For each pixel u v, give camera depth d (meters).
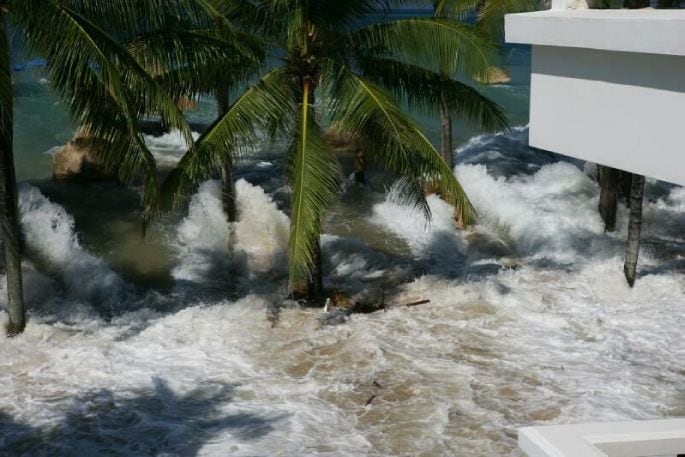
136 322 14.54
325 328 14.26
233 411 11.53
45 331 13.89
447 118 20.30
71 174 22.64
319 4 14.01
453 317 14.77
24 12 11.70
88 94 12.53
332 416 11.43
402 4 14.70
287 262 17.81
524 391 12.09
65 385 12.23
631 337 13.95
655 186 22.66
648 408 11.59
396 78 14.55
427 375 12.57
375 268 17.41
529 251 18.53
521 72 43.22
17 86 12.86
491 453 10.48
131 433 10.95
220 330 14.16
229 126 13.35
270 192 22.36
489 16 15.81
